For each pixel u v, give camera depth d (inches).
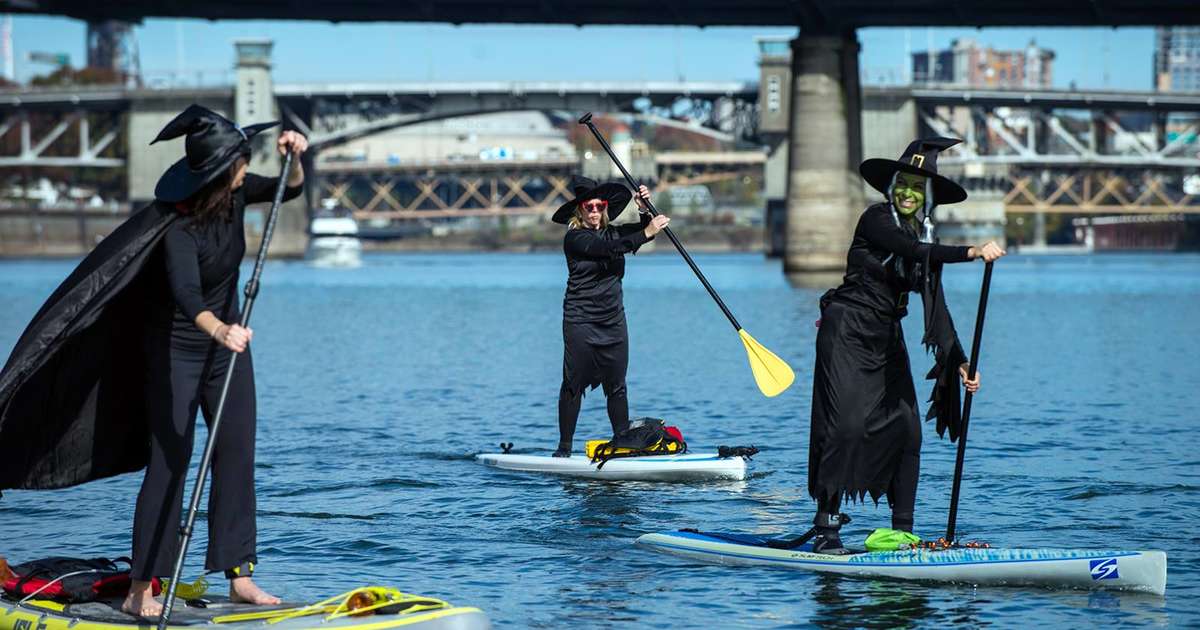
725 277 5565.9
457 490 789.9
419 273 6791.3
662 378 1523.1
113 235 457.7
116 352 478.0
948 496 746.8
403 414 1194.6
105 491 780.6
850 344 564.4
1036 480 795.4
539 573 581.9
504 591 550.9
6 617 479.2
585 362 858.1
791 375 719.7
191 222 457.4
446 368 1689.2
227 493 475.8
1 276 5954.7
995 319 2780.5
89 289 442.9
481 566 595.2
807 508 728.3
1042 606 518.6
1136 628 488.4
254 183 494.3
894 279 556.1
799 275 5570.9
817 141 5541.3
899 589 546.6
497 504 742.5
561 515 711.1
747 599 534.6
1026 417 1125.7
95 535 661.3
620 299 863.7
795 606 523.8
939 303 546.6
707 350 1953.7
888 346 566.6
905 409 570.6
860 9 5413.4
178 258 452.4
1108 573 535.2
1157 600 524.4
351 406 1263.5
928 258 534.3
